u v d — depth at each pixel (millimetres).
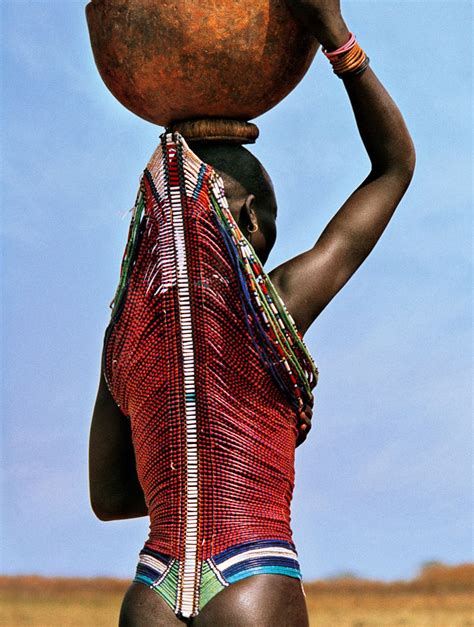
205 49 4871
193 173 4891
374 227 4992
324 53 4926
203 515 4703
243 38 4871
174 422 4785
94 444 5207
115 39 5004
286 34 4914
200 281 4828
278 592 4574
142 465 4891
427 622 37062
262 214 5031
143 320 4891
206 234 4852
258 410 4801
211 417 4770
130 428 5180
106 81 5184
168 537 4715
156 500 4812
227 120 5051
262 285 4812
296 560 4727
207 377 4793
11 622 36656
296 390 4844
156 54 4910
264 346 4809
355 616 38031
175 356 4816
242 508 4707
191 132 5047
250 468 4746
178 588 4609
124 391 4980
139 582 4719
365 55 4918
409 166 5039
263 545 4645
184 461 4754
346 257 4973
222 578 4582
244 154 5055
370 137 5004
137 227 4965
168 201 4891
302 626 4605
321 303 4938
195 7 4840
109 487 5242
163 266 4867
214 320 4816
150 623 4605
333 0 4879
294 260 4969
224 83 4934
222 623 4527
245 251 4816
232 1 4848
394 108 4977
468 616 38375
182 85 4938
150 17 4898
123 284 4969
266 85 4977
